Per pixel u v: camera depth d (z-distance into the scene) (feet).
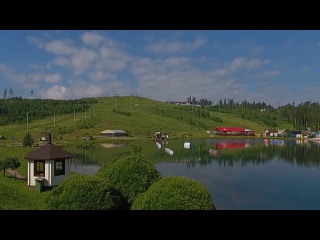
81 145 397.80
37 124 568.41
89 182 63.77
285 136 608.60
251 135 618.85
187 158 303.48
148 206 56.34
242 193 162.71
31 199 99.45
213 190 169.78
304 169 242.99
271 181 196.13
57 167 122.31
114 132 521.65
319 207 134.62
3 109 635.66
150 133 572.51
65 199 61.98
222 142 488.02
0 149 255.29
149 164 78.43
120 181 74.64
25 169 155.02
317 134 602.03
